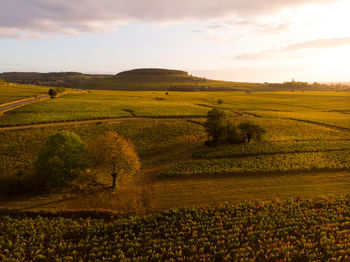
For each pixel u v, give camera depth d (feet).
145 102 425.28
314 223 86.33
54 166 104.27
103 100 425.28
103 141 114.83
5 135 184.14
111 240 79.30
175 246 76.02
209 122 186.91
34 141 175.73
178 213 91.86
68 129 210.38
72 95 501.97
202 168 135.44
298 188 112.37
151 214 92.07
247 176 126.52
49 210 92.63
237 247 76.13
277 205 97.55
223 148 174.91
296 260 70.64
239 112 362.94
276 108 414.82
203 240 78.74
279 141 197.47
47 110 287.28
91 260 71.00
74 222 86.69
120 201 101.45
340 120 296.51
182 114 305.73
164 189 111.75
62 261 70.08
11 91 476.13
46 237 80.12
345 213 92.53
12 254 71.56
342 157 153.28
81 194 106.83
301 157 153.99
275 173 130.52
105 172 122.83
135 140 196.54
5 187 104.68
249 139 193.36
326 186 114.32
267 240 78.43
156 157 165.17
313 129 246.27
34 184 109.50
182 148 186.60
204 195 106.01
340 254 72.59
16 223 84.89
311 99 566.77
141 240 79.36
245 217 88.79
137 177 127.65
